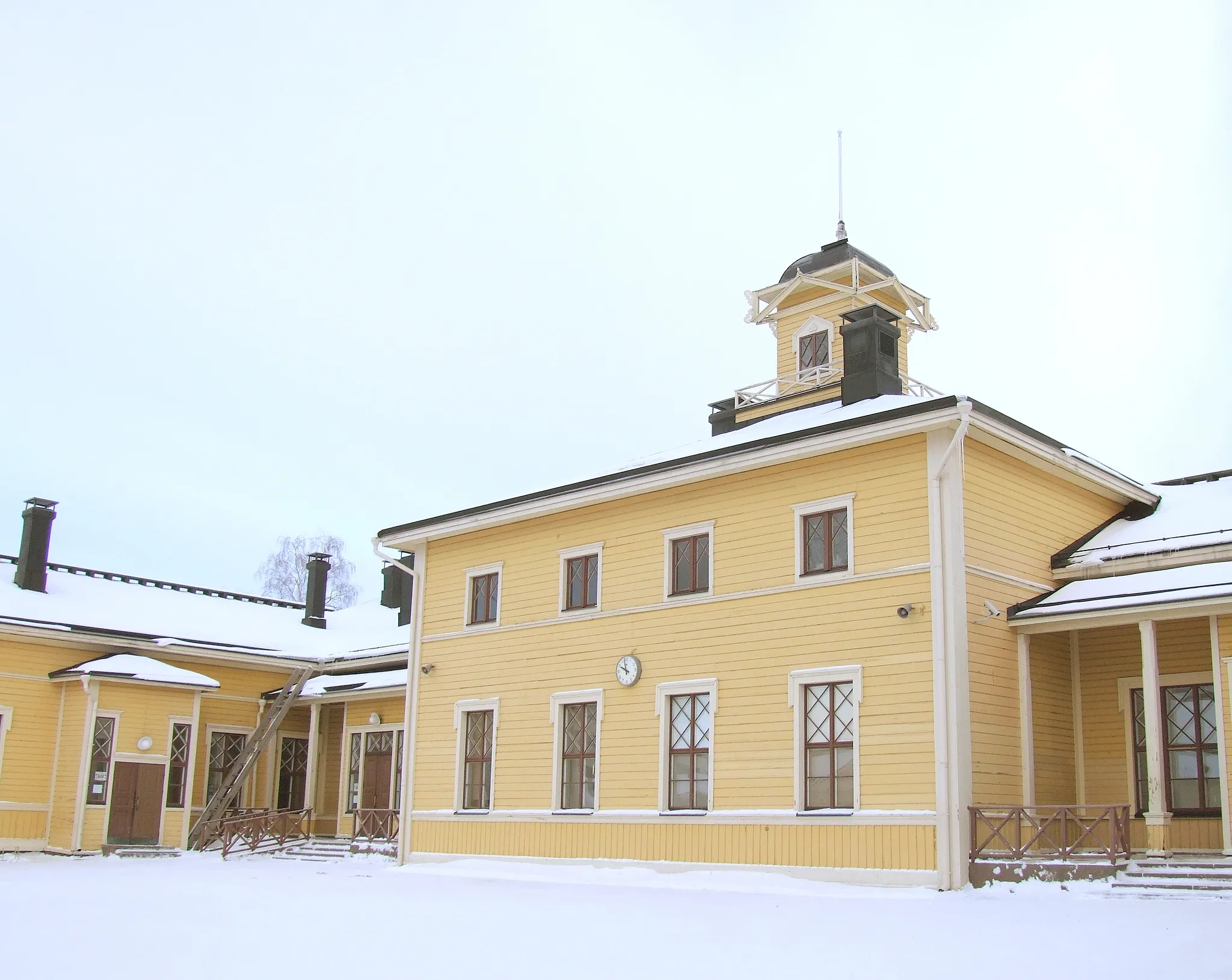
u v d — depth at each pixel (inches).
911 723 653.9
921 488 676.1
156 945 435.8
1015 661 690.2
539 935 458.3
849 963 382.6
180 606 1325.0
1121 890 564.7
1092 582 704.4
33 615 1141.7
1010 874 609.3
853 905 569.3
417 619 979.9
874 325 842.2
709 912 542.9
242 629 1325.0
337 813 1231.5
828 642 700.0
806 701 707.4
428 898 627.8
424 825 927.7
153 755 1113.4
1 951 419.5
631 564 820.6
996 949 405.7
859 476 706.2
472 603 939.3
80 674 1088.2
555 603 866.8
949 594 652.1
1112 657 722.2
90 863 985.5
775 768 708.7
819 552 721.0
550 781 837.2
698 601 772.0
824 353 1010.7
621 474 817.5
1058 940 421.7
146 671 1120.2
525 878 792.3
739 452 749.9
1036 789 685.9
